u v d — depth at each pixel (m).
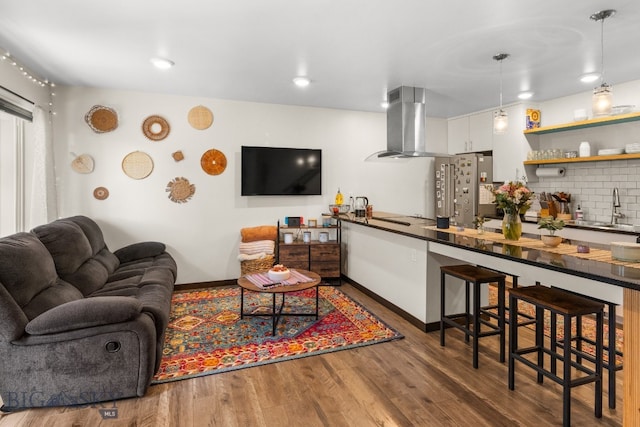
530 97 4.84
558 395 2.35
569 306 2.08
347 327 3.47
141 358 2.28
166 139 4.64
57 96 4.18
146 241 4.61
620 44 3.06
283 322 3.60
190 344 3.10
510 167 5.23
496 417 2.12
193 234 4.82
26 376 2.15
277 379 2.55
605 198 4.49
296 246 4.90
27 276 2.28
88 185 4.35
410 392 2.39
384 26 2.71
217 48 3.12
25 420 2.09
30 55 3.26
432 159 6.18
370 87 4.33
